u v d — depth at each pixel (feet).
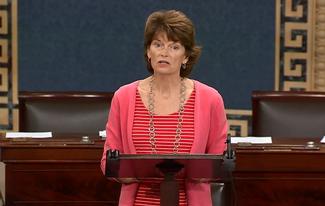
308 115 54.03
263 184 45.80
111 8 72.69
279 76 72.49
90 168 47.11
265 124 54.08
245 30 72.23
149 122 32.04
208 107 32.32
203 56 73.00
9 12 72.79
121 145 32.89
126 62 73.56
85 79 73.97
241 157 45.21
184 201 31.58
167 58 30.55
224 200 39.91
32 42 73.31
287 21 71.61
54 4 72.69
